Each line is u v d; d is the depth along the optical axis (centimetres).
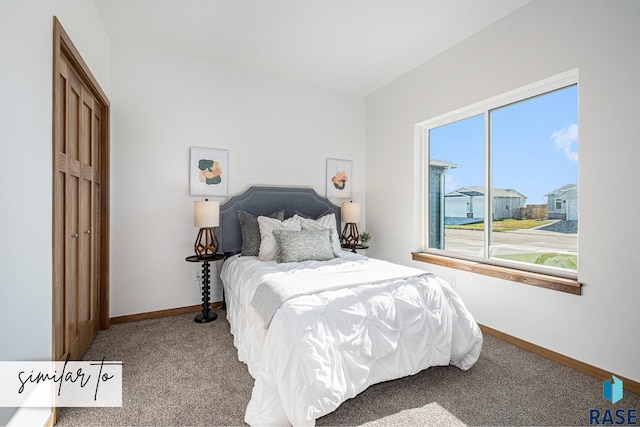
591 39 196
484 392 177
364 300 175
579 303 203
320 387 140
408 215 354
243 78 345
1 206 111
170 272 310
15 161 119
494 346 240
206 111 325
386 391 177
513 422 152
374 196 409
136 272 295
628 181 181
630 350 180
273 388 146
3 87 112
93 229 243
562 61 211
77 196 205
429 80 322
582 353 201
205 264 292
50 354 147
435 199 339
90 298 237
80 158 207
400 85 362
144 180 297
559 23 212
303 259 275
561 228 226
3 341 111
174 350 229
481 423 151
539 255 240
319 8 238
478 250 289
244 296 223
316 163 391
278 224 312
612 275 188
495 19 253
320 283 191
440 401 168
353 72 352
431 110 320
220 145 333
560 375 197
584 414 159
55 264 150
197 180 320
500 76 251
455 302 205
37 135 136
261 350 162
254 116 351
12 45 117
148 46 296
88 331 231
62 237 175
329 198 401
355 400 168
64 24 168
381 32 271
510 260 262
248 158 348
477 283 275
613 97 186
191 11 241
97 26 239
